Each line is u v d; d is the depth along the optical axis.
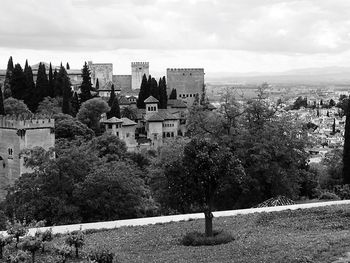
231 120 68.62
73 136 136.88
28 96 167.50
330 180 96.81
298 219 39.50
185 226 39.97
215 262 28.30
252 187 65.00
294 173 67.94
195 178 33.81
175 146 71.69
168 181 34.84
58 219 64.62
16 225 34.28
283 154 65.00
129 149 163.00
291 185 66.75
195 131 69.50
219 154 34.06
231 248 31.42
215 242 33.66
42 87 169.38
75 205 66.88
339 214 39.94
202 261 28.92
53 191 67.62
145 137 185.88
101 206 66.75
